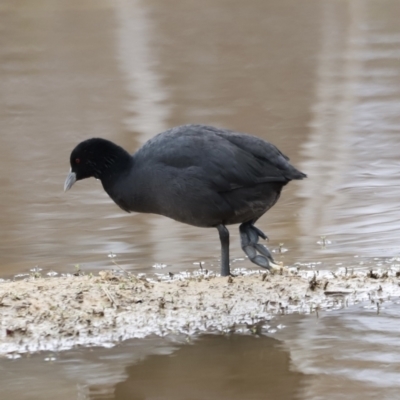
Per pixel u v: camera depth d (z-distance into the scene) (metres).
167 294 10.38
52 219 15.22
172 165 10.70
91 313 9.91
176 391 8.22
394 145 19.44
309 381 8.25
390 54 30.69
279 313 10.01
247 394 8.05
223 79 27.83
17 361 8.99
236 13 41.41
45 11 43.19
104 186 11.38
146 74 28.80
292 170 10.71
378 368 8.45
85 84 27.30
